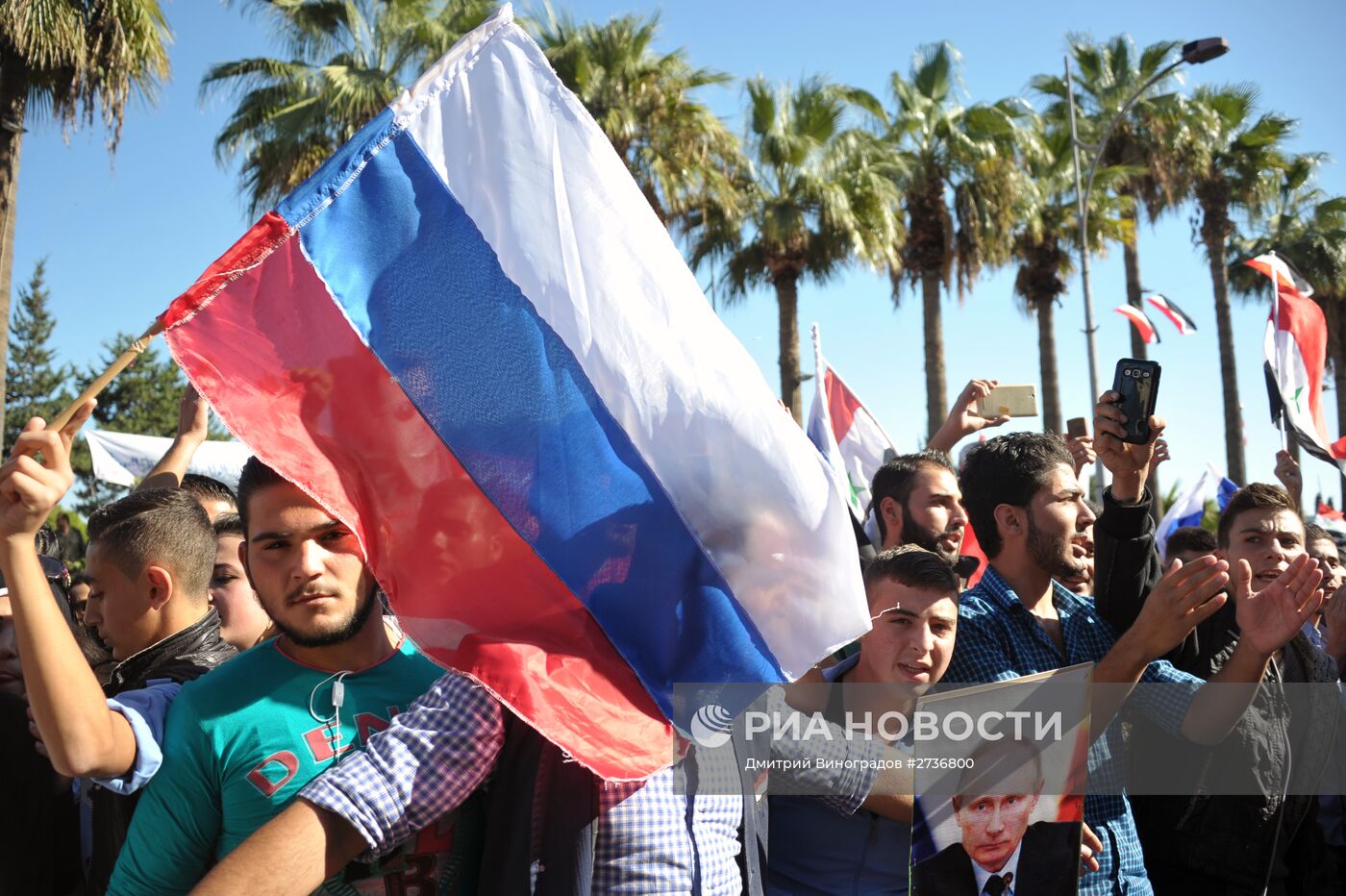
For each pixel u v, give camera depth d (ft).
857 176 58.44
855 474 18.66
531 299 7.28
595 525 7.22
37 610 6.02
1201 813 9.87
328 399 6.98
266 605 6.98
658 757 6.79
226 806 6.75
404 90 7.30
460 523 7.17
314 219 7.03
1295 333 16.53
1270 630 8.92
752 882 7.46
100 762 6.40
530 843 6.51
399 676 7.41
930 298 65.92
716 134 53.01
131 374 126.41
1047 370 71.31
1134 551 10.17
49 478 5.96
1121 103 76.28
